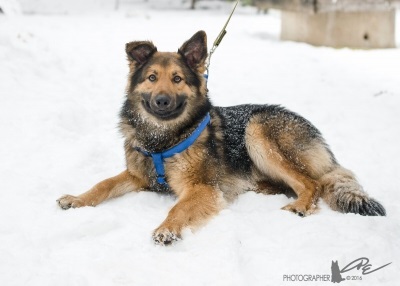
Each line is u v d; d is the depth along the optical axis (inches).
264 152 78.3
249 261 62.4
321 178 78.5
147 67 74.0
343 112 112.7
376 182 84.4
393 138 101.0
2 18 201.5
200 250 63.7
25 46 141.3
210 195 72.1
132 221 69.6
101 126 103.2
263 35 207.8
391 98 119.8
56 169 83.2
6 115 100.0
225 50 167.9
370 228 68.2
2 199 73.3
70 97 113.6
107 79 130.6
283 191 80.3
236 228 67.7
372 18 176.1
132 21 236.5
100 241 65.1
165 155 73.9
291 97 122.0
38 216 69.7
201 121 74.7
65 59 142.4
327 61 155.4
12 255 62.0
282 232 67.4
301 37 187.0
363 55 164.9
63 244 64.7
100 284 58.7
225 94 123.3
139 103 74.7
